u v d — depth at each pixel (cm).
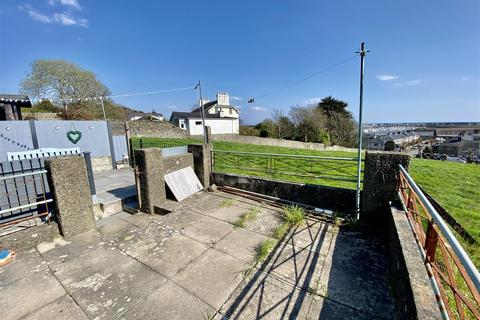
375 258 276
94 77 2545
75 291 229
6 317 200
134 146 1299
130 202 477
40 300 219
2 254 277
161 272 256
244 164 902
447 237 130
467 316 181
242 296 219
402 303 178
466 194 544
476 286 92
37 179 380
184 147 702
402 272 192
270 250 295
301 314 198
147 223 382
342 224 359
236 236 332
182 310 204
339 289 226
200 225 368
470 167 977
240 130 3825
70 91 2419
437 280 155
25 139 745
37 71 2266
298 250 294
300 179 711
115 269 262
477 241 296
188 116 3234
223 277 246
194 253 291
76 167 334
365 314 198
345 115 3531
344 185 654
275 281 239
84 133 838
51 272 258
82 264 272
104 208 439
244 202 465
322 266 262
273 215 402
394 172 325
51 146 789
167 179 476
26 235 303
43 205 376
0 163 337
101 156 874
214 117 3400
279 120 3447
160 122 2292
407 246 206
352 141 3550
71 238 331
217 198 489
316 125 3225
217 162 809
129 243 318
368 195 346
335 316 196
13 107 1095
